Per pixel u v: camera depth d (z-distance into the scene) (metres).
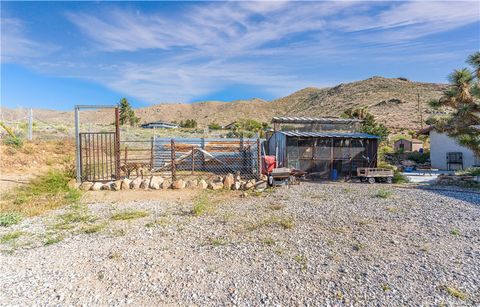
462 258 4.41
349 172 16.11
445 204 8.34
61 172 11.04
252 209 7.65
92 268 4.11
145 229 5.95
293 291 3.45
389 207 7.91
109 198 9.06
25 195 8.59
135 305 3.17
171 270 4.02
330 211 7.42
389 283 3.63
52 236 5.56
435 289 3.49
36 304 3.19
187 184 10.50
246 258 4.41
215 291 3.46
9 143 14.10
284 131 17.80
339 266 4.12
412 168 23.31
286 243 5.04
